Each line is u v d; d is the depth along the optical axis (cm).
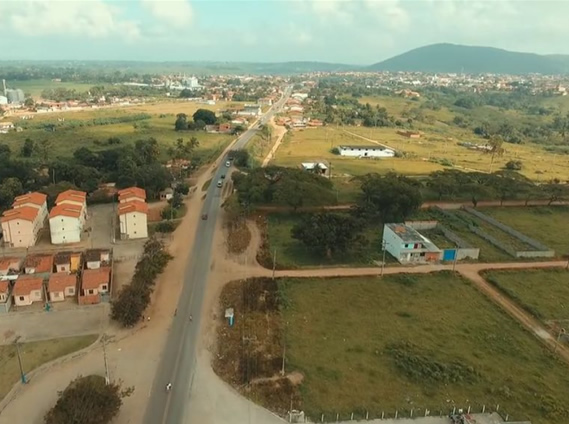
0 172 13575
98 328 7012
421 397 5759
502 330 7262
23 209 10244
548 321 7562
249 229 11150
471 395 5822
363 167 18175
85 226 11056
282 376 6025
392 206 11594
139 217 10288
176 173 15875
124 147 17000
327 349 6612
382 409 5531
